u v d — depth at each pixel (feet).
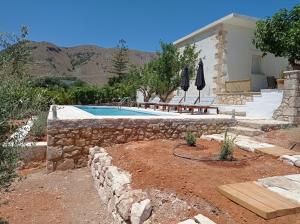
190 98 66.18
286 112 35.14
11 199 19.34
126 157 21.02
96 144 27.30
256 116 41.04
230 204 12.96
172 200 13.62
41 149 26.58
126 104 78.54
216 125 33.30
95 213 17.34
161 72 69.41
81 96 80.53
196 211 12.65
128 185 16.11
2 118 10.94
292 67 48.83
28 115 12.61
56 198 19.79
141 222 12.67
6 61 11.57
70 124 26.22
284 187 14.78
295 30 45.37
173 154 21.03
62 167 25.99
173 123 30.83
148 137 29.53
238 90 54.75
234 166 18.43
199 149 23.29
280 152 21.84
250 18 57.26
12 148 11.62
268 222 11.43
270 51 50.83
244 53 62.34
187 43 72.43
